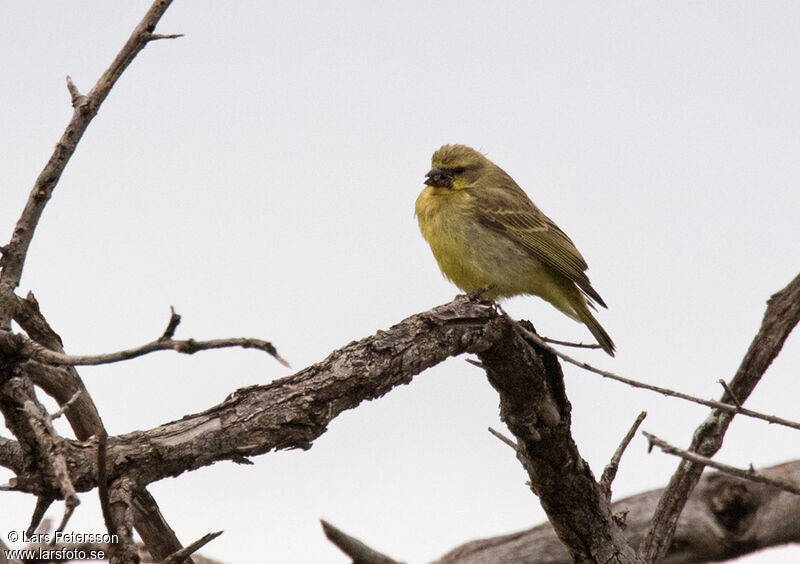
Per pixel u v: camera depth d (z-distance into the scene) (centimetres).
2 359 629
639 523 1381
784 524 1364
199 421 716
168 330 555
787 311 1161
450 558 1428
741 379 1159
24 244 757
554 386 1052
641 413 1114
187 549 624
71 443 652
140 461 670
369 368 850
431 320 938
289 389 778
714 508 1377
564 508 1092
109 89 789
